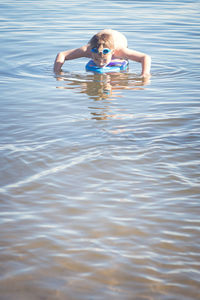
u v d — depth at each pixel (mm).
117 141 3754
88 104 4969
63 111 4680
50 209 2676
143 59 6820
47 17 11570
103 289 1974
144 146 3650
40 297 1917
